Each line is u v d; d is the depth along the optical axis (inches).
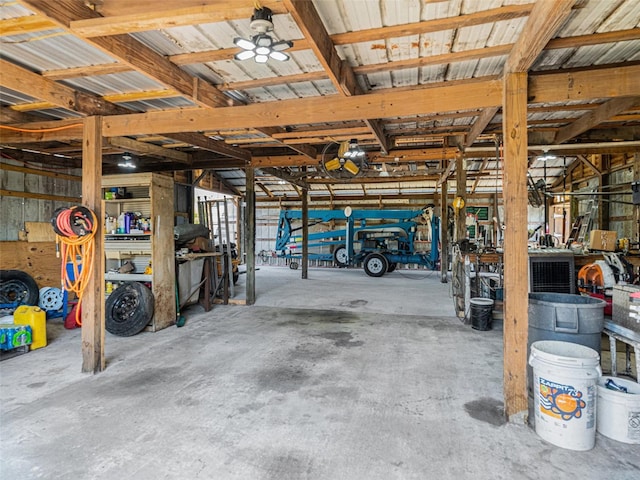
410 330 177.3
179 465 76.1
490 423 92.3
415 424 91.8
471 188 428.5
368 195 481.7
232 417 95.6
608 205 296.5
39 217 216.5
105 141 156.1
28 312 151.9
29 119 149.3
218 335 170.9
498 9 80.9
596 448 80.6
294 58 106.2
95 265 127.5
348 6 80.0
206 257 220.8
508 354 93.7
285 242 439.8
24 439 85.7
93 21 74.8
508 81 95.9
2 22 84.8
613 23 88.8
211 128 126.2
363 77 122.5
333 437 86.2
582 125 169.0
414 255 393.1
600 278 148.0
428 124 185.3
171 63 105.9
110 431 89.2
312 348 151.2
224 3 70.9
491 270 211.5
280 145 220.2
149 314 172.4
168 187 191.3
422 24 86.4
